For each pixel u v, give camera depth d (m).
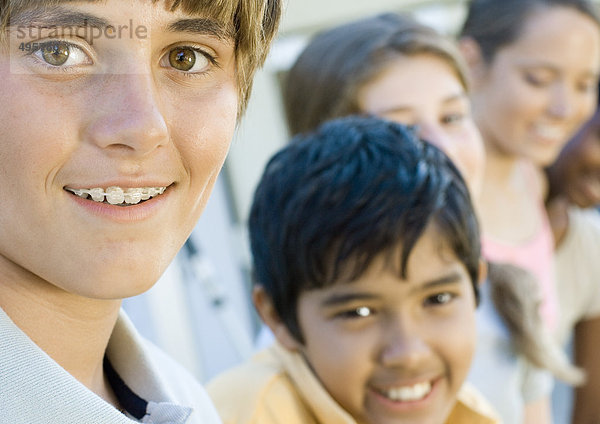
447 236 1.13
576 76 2.01
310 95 1.69
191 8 0.63
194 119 0.65
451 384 1.17
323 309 1.13
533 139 2.03
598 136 2.10
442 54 1.65
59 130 0.58
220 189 2.81
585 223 2.22
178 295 2.53
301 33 2.81
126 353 0.80
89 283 0.60
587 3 2.04
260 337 1.50
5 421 0.59
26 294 0.66
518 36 1.99
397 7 2.86
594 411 2.19
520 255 1.94
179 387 0.93
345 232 1.09
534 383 1.71
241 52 0.71
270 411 1.08
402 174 1.14
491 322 1.57
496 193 1.99
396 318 1.12
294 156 1.22
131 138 0.58
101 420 0.63
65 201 0.59
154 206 0.63
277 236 1.17
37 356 0.62
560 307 2.15
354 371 1.12
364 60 1.60
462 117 1.69
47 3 0.57
